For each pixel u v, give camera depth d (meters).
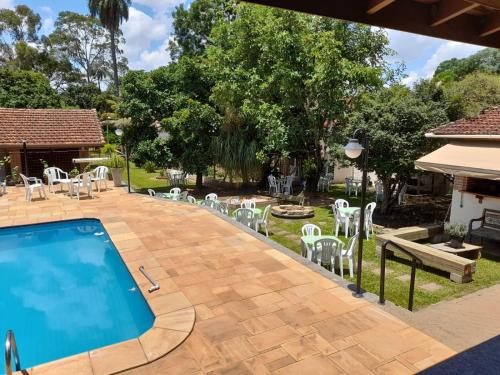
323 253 8.79
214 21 31.28
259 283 7.24
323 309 6.17
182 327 5.62
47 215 13.17
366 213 12.25
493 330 5.79
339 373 4.55
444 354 4.91
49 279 9.06
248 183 22.88
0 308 7.63
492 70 34.53
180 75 21.97
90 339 6.50
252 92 19.27
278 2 2.50
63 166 22.30
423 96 14.69
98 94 50.16
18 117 22.08
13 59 46.97
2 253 10.75
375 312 6.05
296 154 21.58
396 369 4.61
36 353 6.09
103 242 11.60
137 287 7.21
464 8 2.70
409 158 13.09
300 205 17.53
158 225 11.69
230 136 21.50
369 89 17.02
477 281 8.48
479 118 12.52
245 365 4.74
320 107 16.94
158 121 22.42
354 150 6.06
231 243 9.81
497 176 9.60
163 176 28.92
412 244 9.68
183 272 7.83
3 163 20.08
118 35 56.50
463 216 12.27
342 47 17.44
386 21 2.85
